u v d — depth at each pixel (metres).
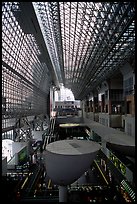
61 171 19.36
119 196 23.62
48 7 30.20
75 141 23.23
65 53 49.16
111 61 36.75
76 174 19.77
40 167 37.88
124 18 21.91
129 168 23.44
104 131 41.50
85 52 42.81
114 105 45.50
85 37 36.22
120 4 20.61
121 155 28.80
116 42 26.16
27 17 31.30
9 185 24.59
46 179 33.34
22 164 39.12
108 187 26.58
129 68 31.14
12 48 34.44
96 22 28.19
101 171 38.16
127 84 33.41
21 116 45.00
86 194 24.14
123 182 24.12
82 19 30.81
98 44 33.31
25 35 38.72
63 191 21.20
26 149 42.84
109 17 24.92
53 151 19.02
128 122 31.70
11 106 37.50
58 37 40.72
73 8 28.44
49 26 38.50
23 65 44.47
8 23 29.27
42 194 24.72
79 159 18.50
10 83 37.09
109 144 30.86
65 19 32.81
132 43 27.41
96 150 19.86
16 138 44.25
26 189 26.61
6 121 36.09
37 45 46.75
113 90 45.91
